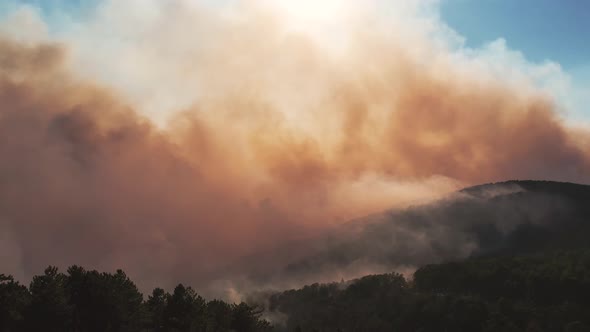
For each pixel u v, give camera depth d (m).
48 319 110.19
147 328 131.50
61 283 116.25
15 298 106.69
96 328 120.50
